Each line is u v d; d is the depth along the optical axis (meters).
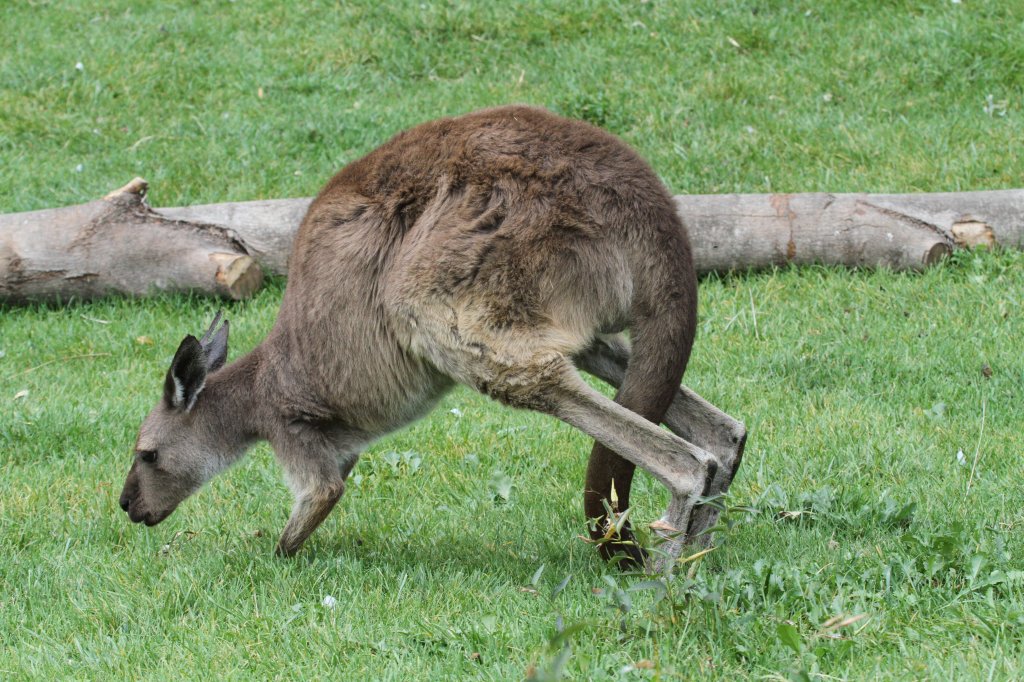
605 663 12.68
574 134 15.34
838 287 25.81
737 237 27.06
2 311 28.30
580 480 19.23
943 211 26.92
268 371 16.92
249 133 34.62
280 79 37.72
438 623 13.87
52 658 13.86
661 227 14.99
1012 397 20.78
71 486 19.53
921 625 13.10
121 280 28.12
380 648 13.43
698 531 15.55
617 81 35.41
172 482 17.75
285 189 32.03
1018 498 16.83
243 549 16.92
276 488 19.64
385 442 21.06
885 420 20.09
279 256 28.70
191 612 14.78
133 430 21.86
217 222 28.62
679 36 37.09
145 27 40.47
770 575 13.91
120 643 14.09
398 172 15.70
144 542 17.70
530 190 14.81
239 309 27.88
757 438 19.97
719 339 24.39
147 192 31.19
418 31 39.22
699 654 12.78
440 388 16.16
